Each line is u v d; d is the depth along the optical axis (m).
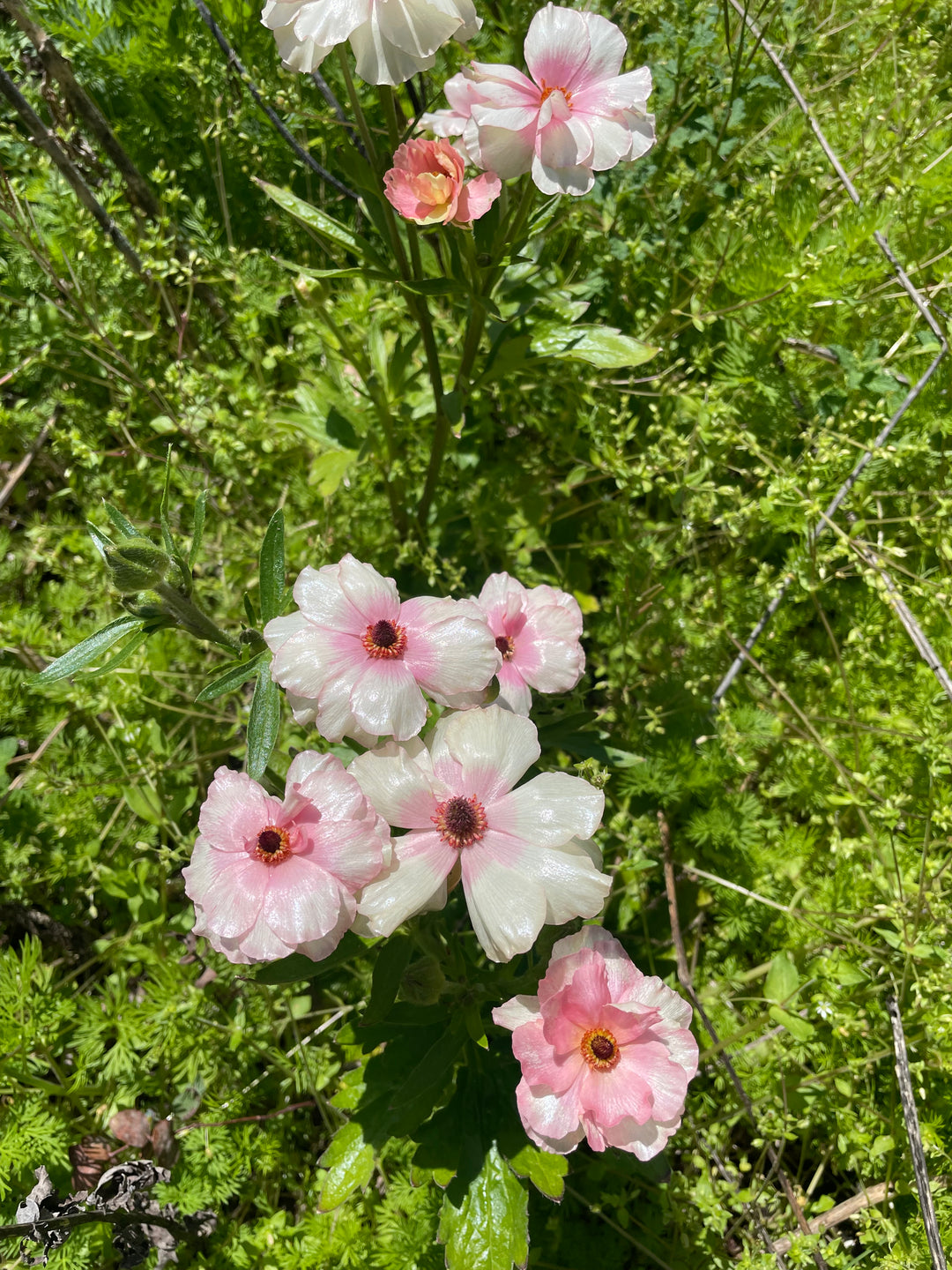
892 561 0.42
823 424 0.46
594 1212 0.33
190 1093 0.37
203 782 0.44
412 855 0.25
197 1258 0.34
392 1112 0.30
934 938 0.35
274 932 0.23
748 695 0.44
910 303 0.48
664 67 0.48
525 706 0.29
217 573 0.48
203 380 0.46
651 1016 0.24
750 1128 0.37
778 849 0.40
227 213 0.51
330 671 0.25
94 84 0.53
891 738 0.42
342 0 0.28
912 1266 0.31
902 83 0.49
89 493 0.49
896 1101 0.35
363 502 0.48
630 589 0.44
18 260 0.49
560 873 0.25
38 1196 0.30
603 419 0.47
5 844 0.41
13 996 0.36
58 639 0.43
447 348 0.48
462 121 0.34
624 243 0.48
